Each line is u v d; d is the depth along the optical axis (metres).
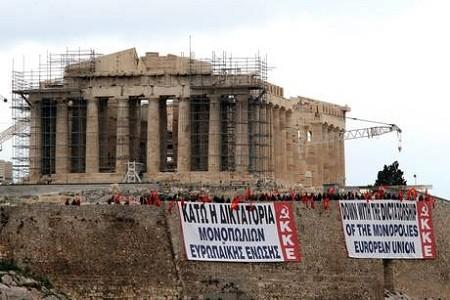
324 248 177.00
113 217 166.62
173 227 167.75
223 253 169.38
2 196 193.12
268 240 172.12
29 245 165.00
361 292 179.00
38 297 159.00
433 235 191.88
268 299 170.62
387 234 184.25
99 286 164.75
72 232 165.75
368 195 185.00
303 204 176.50
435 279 192.38
